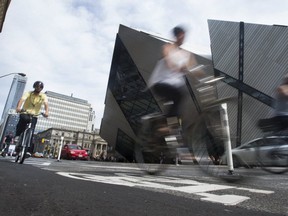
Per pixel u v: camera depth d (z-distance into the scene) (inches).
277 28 1315.2
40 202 50.8
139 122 170.1
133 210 49.6
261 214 55.0
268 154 136.9
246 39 1363.2
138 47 1114.1
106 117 1520.7
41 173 114.8
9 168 129.8
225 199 72.4
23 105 219.1
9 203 48.1
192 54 159.5
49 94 4662.9
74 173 136.1
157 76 161.3
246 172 137.1
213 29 1443.2
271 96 141.4
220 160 141.0
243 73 1317.7
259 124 138.9
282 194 91.7
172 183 114.7
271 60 1289.4
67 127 4707.2
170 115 153.9
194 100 148.6
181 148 149.7
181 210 53.0
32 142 219.5
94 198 58.9
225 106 141.0
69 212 44.6
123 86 1247.5
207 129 143.8
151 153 162.2
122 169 215.6
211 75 151.4
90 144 4035.4
